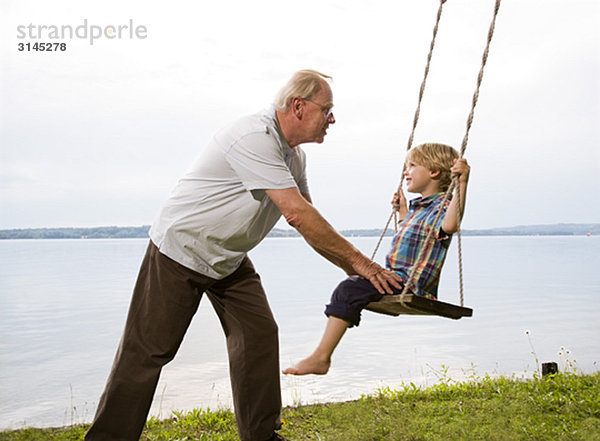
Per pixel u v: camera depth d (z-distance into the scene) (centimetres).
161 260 295
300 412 461
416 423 405
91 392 784
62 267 4881
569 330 1415
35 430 416
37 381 869
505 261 5809
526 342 1232
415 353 1089
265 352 319
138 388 292
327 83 290
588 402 423
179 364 941
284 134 293
